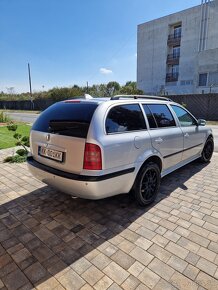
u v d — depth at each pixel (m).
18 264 2.31
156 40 38.47
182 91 36.16
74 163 2.73
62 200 3.71
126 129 3.06
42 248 2.55
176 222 3.07
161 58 38.28
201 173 5.04
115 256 2.42
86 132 2.65
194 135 4.87
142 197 3.40
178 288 2.03
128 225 2.99
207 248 2.55
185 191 4.06
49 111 3.35
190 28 34.38
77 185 2.69
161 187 4.25
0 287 2.05
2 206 3.52
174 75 37.31
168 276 2.16
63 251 2.50
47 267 2.27
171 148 3.98
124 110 3.15
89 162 2.61
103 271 2.22
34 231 2.87
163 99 4.32
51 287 2.05
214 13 31.89
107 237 2.74
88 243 2.63
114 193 2.98
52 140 2.99
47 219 3.15
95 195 2.71
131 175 3.07
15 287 2.05
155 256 2.42
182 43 35.50
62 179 2.82
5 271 2.22
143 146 3.24
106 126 2.79
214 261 2.36
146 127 3.45
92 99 3.19
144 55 40.44
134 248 2.54
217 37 32.09
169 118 4.13
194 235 2.78
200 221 3.09
